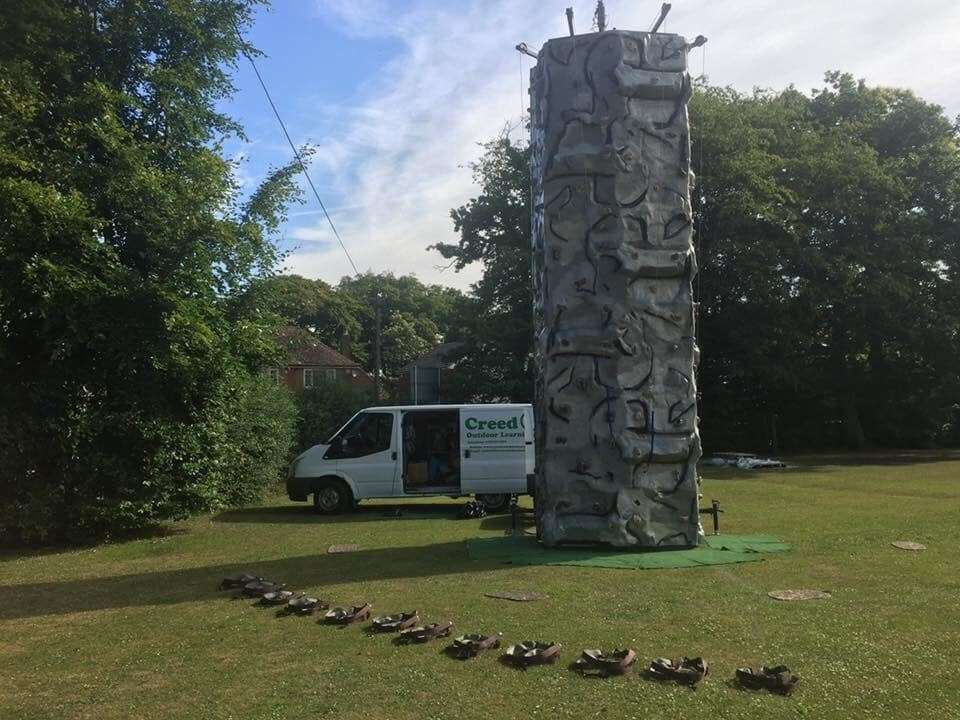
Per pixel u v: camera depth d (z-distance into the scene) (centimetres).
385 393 3275
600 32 998
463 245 3334
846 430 3500
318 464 1493
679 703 451
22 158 1100
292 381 4497
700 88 3127
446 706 455
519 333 2977
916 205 3325
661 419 973
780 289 3022
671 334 988
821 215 3158
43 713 461
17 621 680
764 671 482
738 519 1209
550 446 984
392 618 632
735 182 2927
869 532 1056
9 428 1111
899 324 3156
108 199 1201
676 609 664
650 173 989
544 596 719
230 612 693
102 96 1211
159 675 525
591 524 966
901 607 655
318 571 868
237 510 1569
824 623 609
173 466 1242
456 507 1584
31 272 1047
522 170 3152
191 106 1362
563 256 990
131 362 1148
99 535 1184
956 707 440
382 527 1268
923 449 3500
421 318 7325
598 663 508
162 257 1218
